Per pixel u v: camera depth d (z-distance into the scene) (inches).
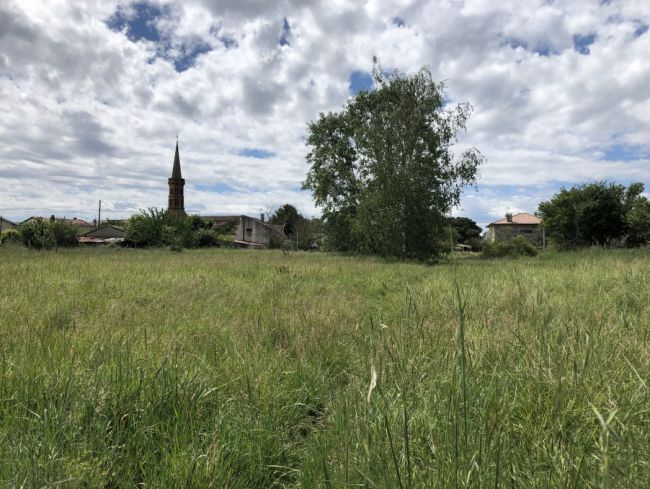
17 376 116.6
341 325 206.2
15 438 89.0
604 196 1596.9
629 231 1628.9
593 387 102.4
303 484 85.0
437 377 115.2
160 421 102.1
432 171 996.6
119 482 85.0
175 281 389.7
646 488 61.2
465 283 344.5
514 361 131.0
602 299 237.6
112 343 147.3
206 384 123.1
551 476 70.7
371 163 1048.2
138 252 1191.6
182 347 157.6
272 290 354.3
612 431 49.1
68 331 176.1
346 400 105.2
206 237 2052.2
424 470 76.8
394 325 171.5
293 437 113.8
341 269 586.9
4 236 1615.4
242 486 87.4
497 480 65.7
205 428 105.3
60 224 1498.5
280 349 168.9
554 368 109.7
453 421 81.7
